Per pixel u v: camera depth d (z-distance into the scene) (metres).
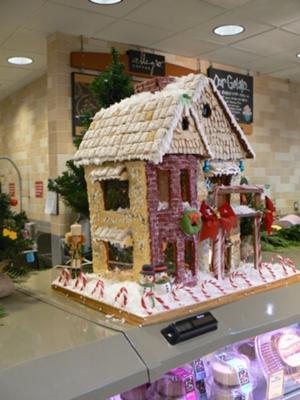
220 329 1.13
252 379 1.34
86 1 2.23
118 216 1.36
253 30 2.72
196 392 1.24
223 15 2.47
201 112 1.41
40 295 1.36
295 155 4.22
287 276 1.51
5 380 0.83
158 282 1.19
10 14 2.39
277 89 4.01
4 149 4.67
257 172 3.85
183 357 1.01
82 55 2.78
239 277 1.43
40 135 3.74
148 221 1.24
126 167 1.30
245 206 1.54
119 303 1.16
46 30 2.67
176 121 1.23
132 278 1.31
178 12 2.40
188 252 1.35
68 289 1.35
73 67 2.79
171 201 1.29
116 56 1.85
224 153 1.50
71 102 2.80
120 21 2.54
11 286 1.34
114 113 1.45
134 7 2.32
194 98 1.34
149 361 0.97
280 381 1.36
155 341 1.03
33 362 0.89
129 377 0.92
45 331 1.06
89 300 1.25
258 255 1.55
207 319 1.12
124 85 1.76
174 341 1.03
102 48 2.90
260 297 1.34
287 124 4.12
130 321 1.10
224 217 1.39
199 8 2.35
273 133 3.99
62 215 2.83
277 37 2.87
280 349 1.42
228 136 1.52
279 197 4.07
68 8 2.32
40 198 3.78
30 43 2.89
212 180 1.55
